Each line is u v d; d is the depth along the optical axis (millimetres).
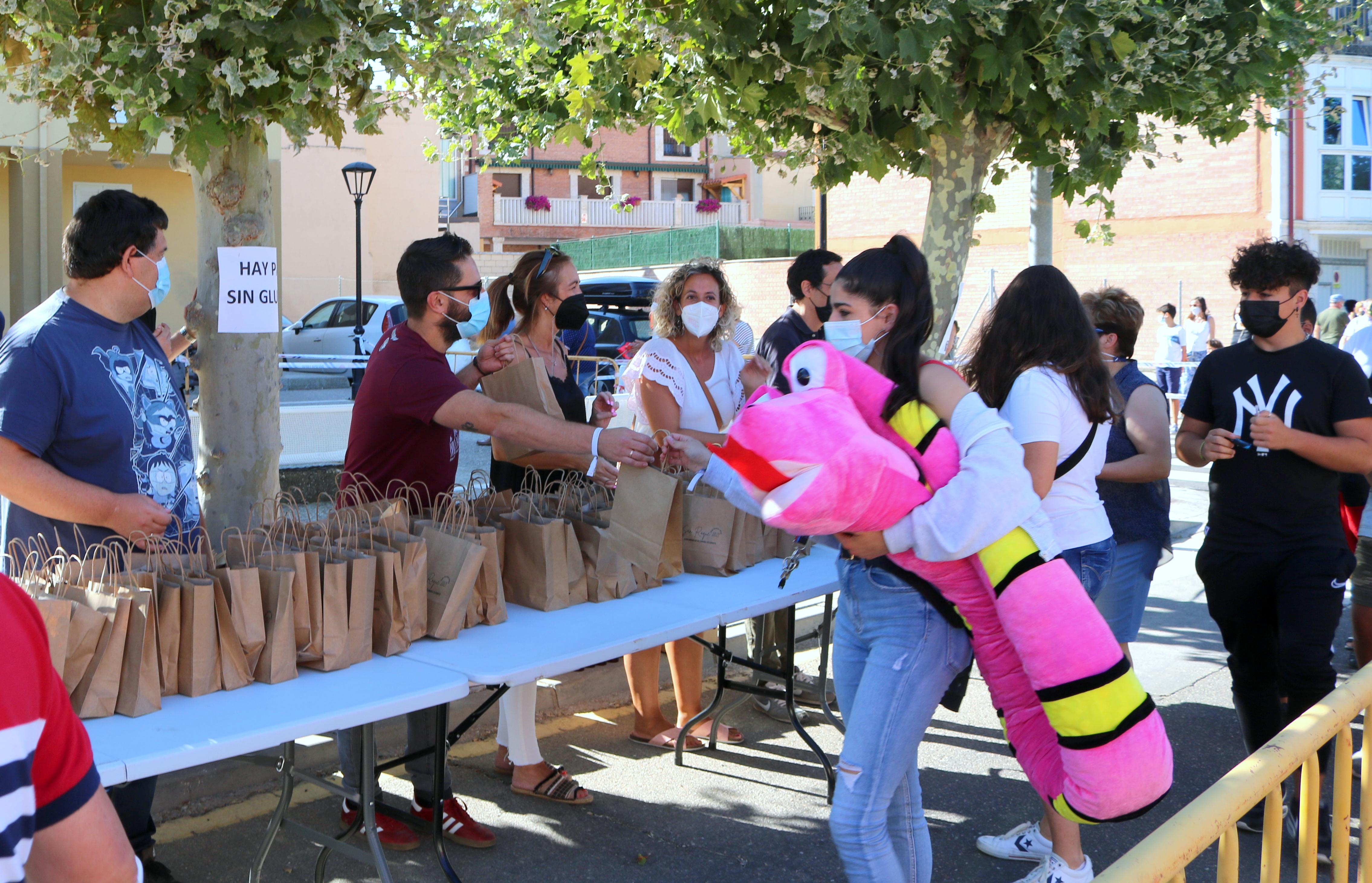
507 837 3764
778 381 2658
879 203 26500
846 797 2535
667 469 3896
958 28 4281
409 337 3441
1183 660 5844
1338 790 2162
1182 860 1490
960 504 2244
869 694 2529
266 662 2674
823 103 4723
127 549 2850
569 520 3596
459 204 37500
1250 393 3729
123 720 2430
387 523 3082
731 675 5441
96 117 3432
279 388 4070
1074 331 3055
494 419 3307
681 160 38781
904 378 2451
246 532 3080
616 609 3398
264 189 3887
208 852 3588
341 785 3777
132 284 2914
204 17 2980
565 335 11273
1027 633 2246
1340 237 23000
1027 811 4047
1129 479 3879
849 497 2188
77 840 1239
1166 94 4859
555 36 3557
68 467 2865
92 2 3139
